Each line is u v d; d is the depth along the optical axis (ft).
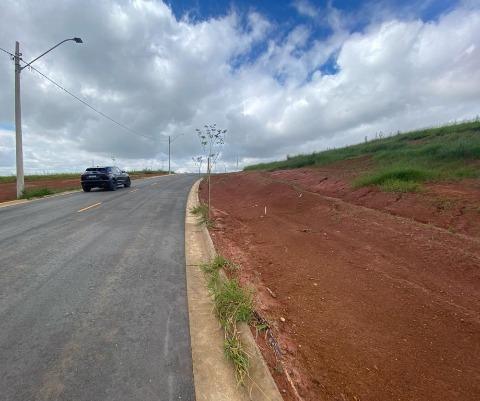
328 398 8.96
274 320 12.70
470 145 40.55
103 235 26.03
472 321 12.82
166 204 46.91
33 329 11.41
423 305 14.14
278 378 9.37
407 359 10.82
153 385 8.80
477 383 9.80
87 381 8.85
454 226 22.66
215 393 8.61
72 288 15.07
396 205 29.14
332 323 12.91
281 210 38.68
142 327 11.76
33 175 125.90
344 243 23.11
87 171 67.56
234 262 19.54
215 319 12.48
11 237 25.04
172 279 16.60
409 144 60.85
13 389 8.46
